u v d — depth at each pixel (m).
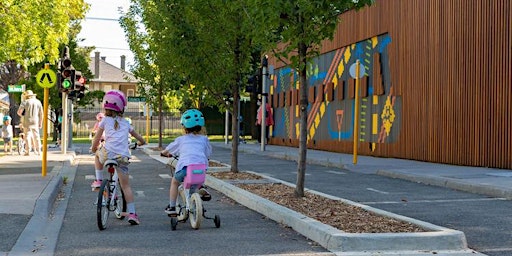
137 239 7.88
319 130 28.75
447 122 18.66
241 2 13.33
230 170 16.42
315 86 29.36
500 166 16.45
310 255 6.88
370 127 23.61
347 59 25.66
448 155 18.64
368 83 23.78
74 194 12.69
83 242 7.69
